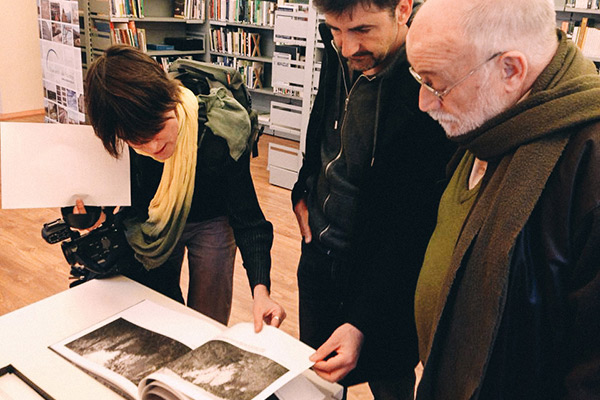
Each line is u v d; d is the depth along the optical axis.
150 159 1.44
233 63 6.41
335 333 1.20
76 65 4.98
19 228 3.65
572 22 4.36
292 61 4.50
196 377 0.95
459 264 0.84
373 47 1.15
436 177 1.23
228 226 1.66
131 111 1.08
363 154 1.34
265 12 5.89
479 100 0.78
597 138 0.70
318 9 1.13
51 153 1.24
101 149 1.27
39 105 7.14
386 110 1.25
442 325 0.90
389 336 1.29
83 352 1.11
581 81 0.73
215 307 1.74
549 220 0.74
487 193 0.82
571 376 0.73
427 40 0.78
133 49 1.12
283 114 4.62
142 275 1.53
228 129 1.44
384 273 1.25
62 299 1.31
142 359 1.09
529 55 0.75
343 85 1.43
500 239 0.77
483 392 0.85
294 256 3.43
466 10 0.75
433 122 1.19
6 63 6.66
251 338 1.09
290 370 0.99
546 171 0.74
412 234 1.24
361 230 1.33
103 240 1.39
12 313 1.24
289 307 2.84
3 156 1.21
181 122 1.34
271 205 4.31
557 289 0.74
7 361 1.08
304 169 1.62
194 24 6.70
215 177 1.52
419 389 0.97
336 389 1.05
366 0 1.07
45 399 1.00
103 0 5.42
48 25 5.24
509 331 0.80
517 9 0.73
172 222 1.42
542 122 0.74
